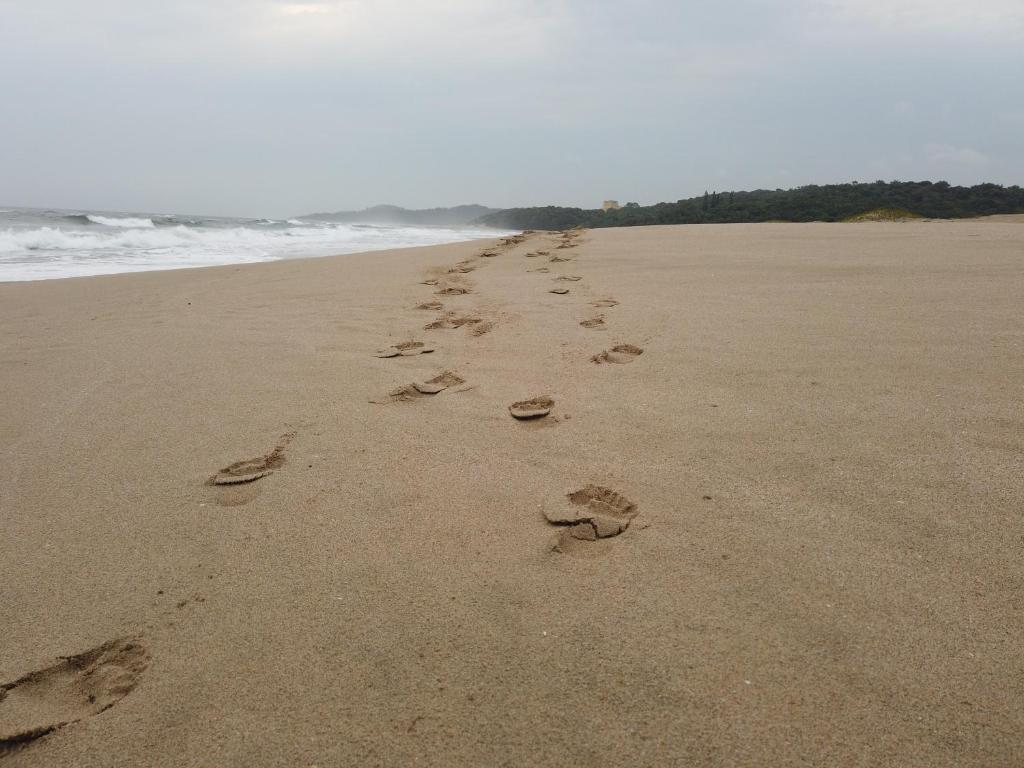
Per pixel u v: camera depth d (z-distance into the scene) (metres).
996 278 4.68
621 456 2.30
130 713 1.34
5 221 16.27
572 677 1.35
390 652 1.45
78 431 2.70
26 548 1.89
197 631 1.55
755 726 1.22
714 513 1.91
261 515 2.03
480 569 1.72
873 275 5.09
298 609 1.60
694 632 1.46
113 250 12.12
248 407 2.90
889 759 1.14
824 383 2.82
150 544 1.90
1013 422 2.32
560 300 4.93
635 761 1.16
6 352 3.93
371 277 6.56
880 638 1.41
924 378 2.79
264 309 5.01
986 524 1.77
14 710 1.37
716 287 5.04
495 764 1.17
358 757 1.20
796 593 1.56
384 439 2.53
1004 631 1.41
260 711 1.32
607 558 1.74
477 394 2.98
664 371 3.12
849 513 1.86
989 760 1.14
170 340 4.10
